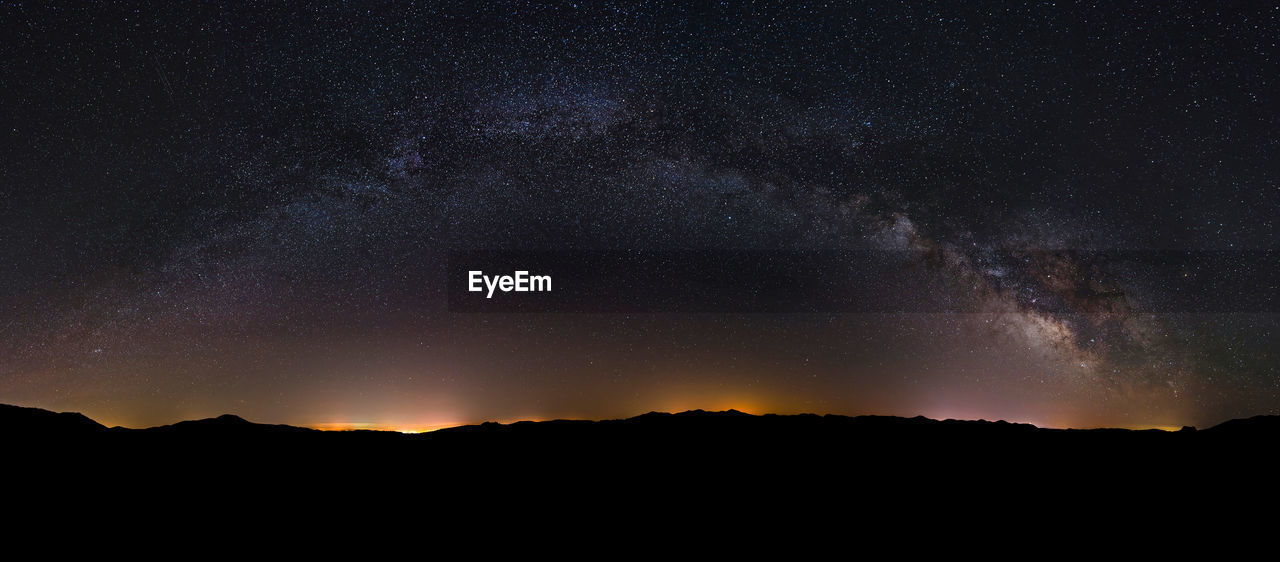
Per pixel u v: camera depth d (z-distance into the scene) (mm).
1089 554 4586
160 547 4410
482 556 4406
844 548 4641
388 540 4602
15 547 4316
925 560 4484
